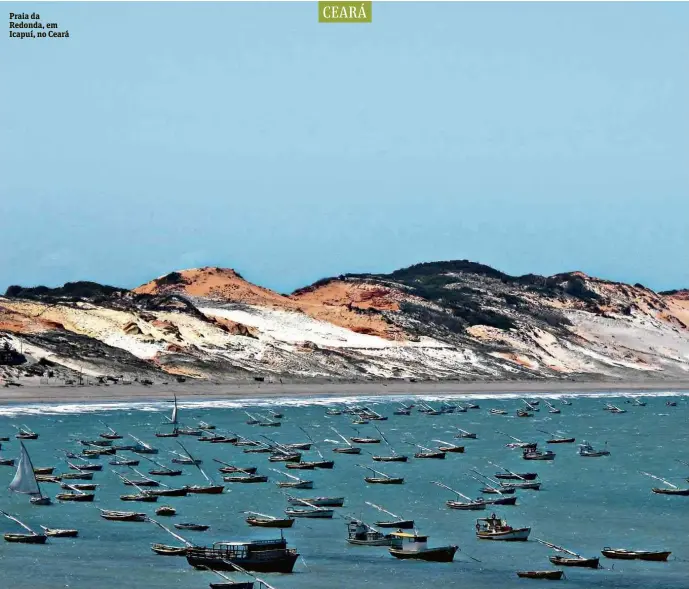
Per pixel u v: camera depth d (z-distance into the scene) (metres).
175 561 185.00
